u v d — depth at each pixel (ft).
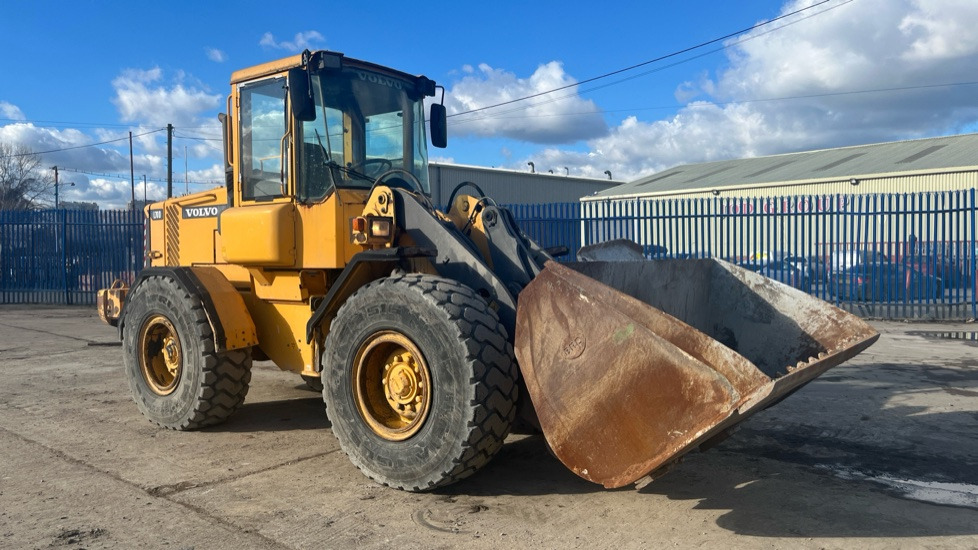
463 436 12.10
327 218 15.64
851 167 92.63
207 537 11.27
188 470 14.66
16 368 27.07
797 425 18.21
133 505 12.65
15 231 56.24
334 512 12.32
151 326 18.29
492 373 12.10
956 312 42.24
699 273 16.71
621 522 11.91
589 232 50.31
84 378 24.95
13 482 13.88
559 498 13.02
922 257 42.83
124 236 54.39
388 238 14.57
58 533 11.40
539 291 11.73
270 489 13.51
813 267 45.39
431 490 13.29
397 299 12.91
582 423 11.06
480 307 12.55
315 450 16.15
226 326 16.83
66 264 55.31
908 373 25.34
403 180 17.51
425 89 18.42
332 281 16.49
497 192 111.45
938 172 80.18
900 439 16.96
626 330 10.80
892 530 11.57
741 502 12.85
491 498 13.01
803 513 12.33
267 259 16.24
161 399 17.84
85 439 16.99
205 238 19.56
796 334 15.24
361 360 13.66
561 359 11.36
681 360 10.26
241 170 17.60
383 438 13.32
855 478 14.20
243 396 17.76
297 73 15.10
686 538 11.24
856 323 14.32
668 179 115.85
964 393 21.97
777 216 45.57
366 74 17.15
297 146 16.10
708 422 9.99
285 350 17.28
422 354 12.68
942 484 13.84
